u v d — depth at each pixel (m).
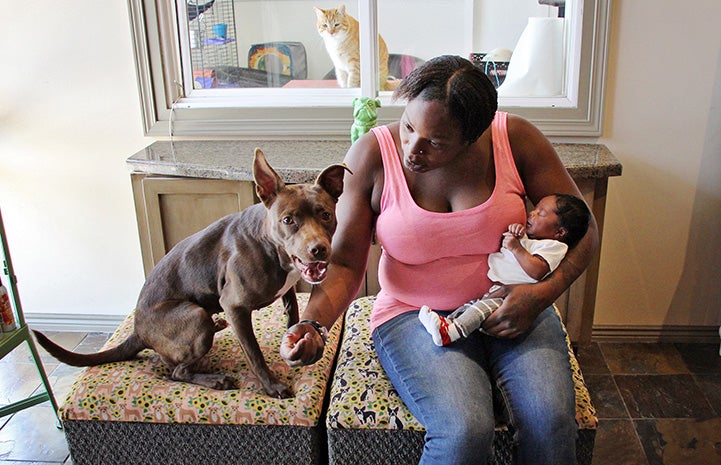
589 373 2.34
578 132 2.28
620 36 2.17
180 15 2.37
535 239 1.42
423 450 1.34
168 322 1.49
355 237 1.46
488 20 2.51
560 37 2.28
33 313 2.69
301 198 1.30
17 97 2.42
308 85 2.58
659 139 2.27
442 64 1.27
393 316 1.52
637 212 2.36
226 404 1.46
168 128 2.42
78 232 2.60
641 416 2.11
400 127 1.33
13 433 2.06
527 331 1.43
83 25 2.32
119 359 1.61
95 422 1.50
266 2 2.55
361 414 1.41
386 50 2.58
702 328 2.49
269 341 1.66
